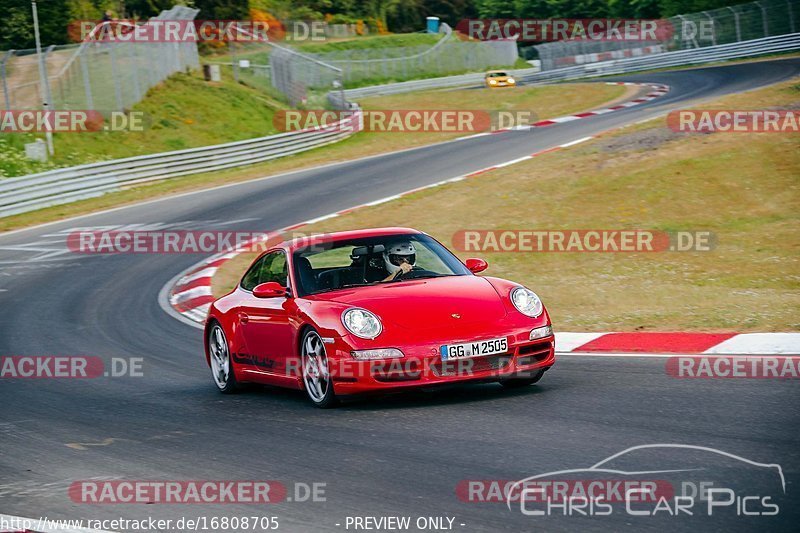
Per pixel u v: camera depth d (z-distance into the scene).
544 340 11.34
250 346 13.17
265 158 51.03
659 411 9.91
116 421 12.09
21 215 39.03
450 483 7.91
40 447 10.80
